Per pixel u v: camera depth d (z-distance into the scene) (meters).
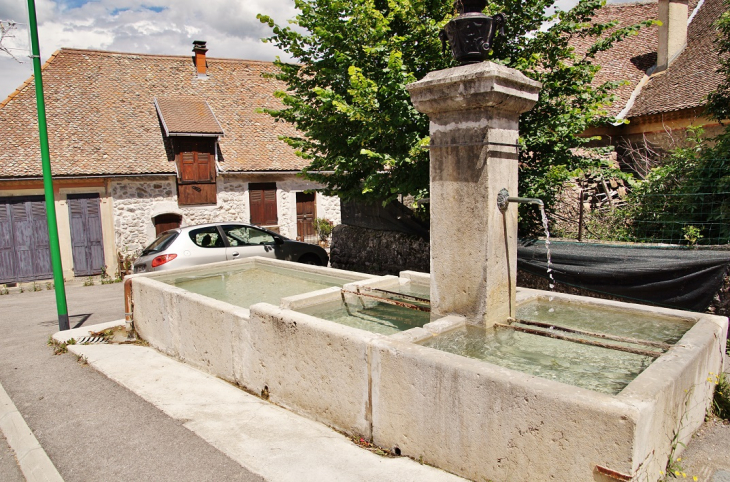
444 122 3.87
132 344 6.24
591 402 2.42
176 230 9.62
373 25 7.19
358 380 3.51
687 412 3.10
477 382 2.82
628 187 10.22
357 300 5.40
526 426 2.64
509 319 4.00
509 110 3.77
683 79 12.02
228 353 4.80
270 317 4.24
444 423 3.01
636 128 12.23
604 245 6.21
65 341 6.39
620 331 3.92
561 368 3.30
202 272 7.71
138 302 6.36
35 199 14.62
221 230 9.95
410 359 3.15
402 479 2.94
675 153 8.01
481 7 3.87
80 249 15.16
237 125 18.22
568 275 6.48
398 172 7.36
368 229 10.80
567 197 9.50
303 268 7.28
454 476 2.96
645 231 7.44
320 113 7.69
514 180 3.93
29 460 3.58
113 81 17.55
